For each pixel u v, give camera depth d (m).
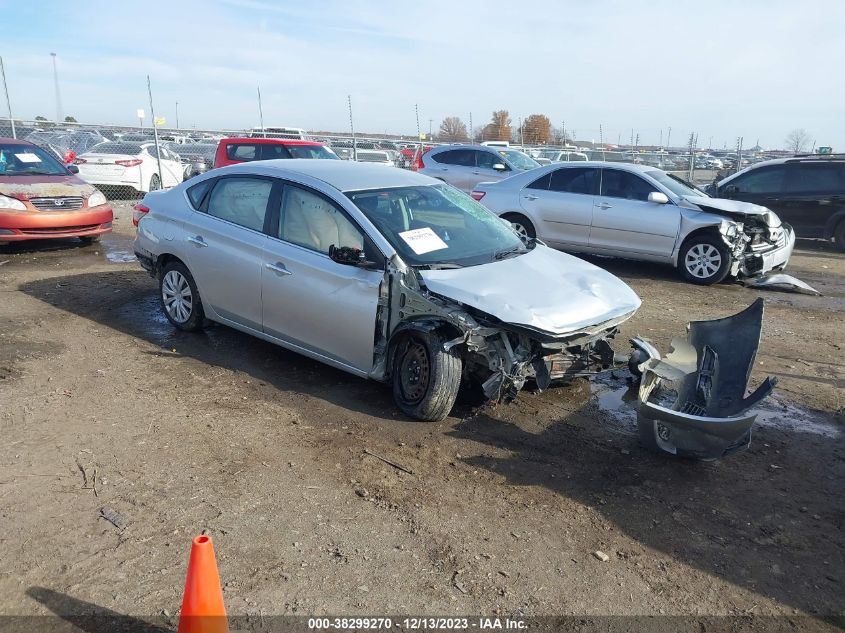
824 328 7.69
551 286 4.92
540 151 29.70
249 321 5.80
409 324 4.72
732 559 3.48
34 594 3.02
